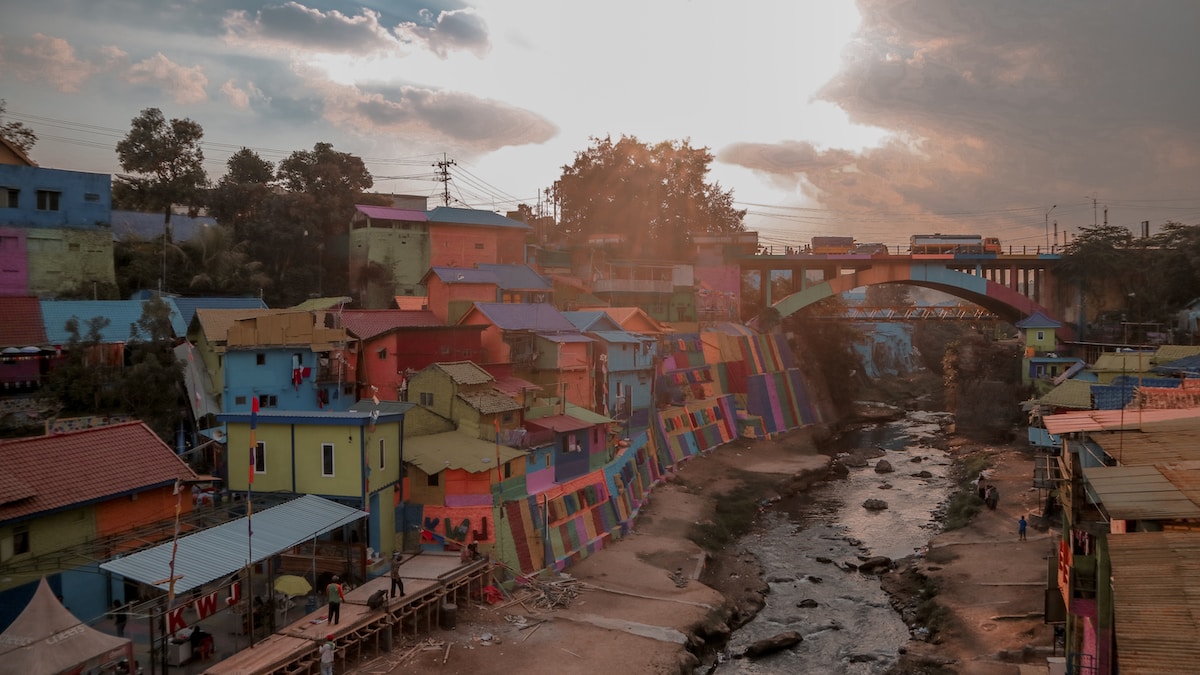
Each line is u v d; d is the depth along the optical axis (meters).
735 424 81.69
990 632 34.47
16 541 27.95
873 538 52.72
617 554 44.88
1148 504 18.73
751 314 107.56
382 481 37.19
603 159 105.12
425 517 38.81
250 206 72.00
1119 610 14.91
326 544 35.00
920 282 100.19
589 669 30.78
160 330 46.50
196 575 26.50
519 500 40.75
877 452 83.19
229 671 25.53
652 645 33.28
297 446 36.28
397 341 50.53
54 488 29.45
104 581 29.81
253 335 47.47
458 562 36.41
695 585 41.00
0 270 49.31
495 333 55.53
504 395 46.59
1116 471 21.28
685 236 104.50
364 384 52.06
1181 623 14.25
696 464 69.62
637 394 64.62
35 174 51.00
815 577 45.47
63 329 45.94
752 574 45.44
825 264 101.25
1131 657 13.63
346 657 29.91
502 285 66.06
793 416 92.06
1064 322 98.81
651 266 87.44
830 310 114.50
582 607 37.19
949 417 104.00
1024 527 45.91
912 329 164.12
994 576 40.44
